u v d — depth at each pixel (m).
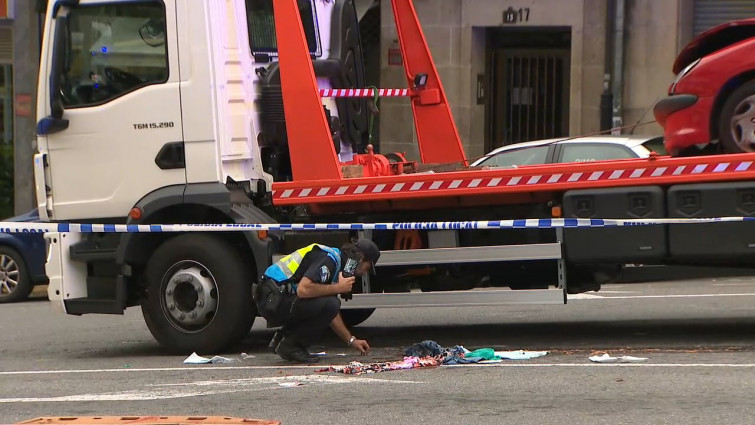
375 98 40.59
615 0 69.81
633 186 32.62
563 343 36.12
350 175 36.38
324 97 39.44
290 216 36.75
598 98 71.12
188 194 35.75
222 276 35.59
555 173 33.19
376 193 34.72
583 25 71.00
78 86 37.19
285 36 35.38
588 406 26.11
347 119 41.22
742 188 31.62
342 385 29.77
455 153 41.97
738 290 50.69
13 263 58.50
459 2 74.19
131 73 36.59
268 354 36.16
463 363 32.44
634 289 52.66
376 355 34.88
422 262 34.69
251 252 36.19
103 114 36.84
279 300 33.19
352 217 36.03
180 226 35.03
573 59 71.56
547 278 35.16
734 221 31.83
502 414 25.70
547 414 25.50
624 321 41.50
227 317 35.66
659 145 49.38
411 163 39.25
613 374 29.67
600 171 32.84
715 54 32.81
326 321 33.59
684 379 28.61
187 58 35.81
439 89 42.06
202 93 35.69
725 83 32.59
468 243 35.22
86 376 33.44
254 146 37.19
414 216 35.66
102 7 36.72
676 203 32.25
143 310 37.22
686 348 33.81
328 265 33.12
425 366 32.09
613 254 33.00
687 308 44.81
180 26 35.84
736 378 28.47
